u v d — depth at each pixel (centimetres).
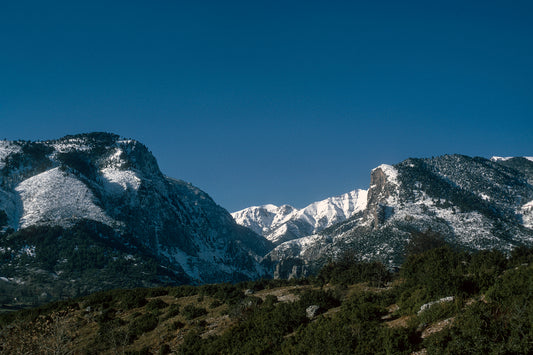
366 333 2394
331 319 2920
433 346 2003
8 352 3400
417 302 2812
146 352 3741
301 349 2519
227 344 3186
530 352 1781
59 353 3428
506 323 1980
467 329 1986
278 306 3766
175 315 4828
